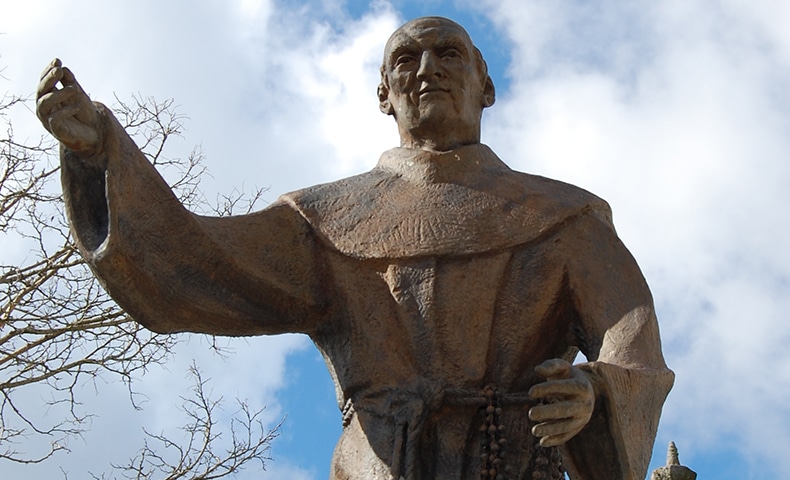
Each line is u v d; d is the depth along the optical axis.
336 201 5.67
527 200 5.60
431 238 5.50
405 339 5.41
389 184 5.70
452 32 5.82
